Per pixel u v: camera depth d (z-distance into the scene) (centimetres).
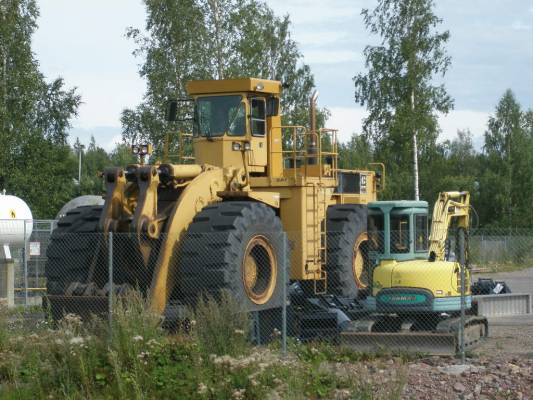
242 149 1720
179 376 1149
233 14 3678
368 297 1502
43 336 1293
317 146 1905
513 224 6625
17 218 2684
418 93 3984
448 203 1590
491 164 7019
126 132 3619
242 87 1731
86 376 1150
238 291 1406
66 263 1465
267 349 1273
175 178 1505
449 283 1449
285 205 1738
